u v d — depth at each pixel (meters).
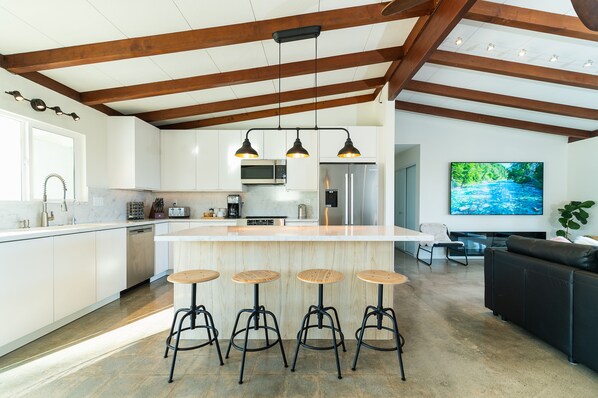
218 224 4.45
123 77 3.12
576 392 1.68
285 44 2.90
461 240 5.70
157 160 4.49
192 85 3.32
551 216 5.67
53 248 2.39
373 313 1.96
